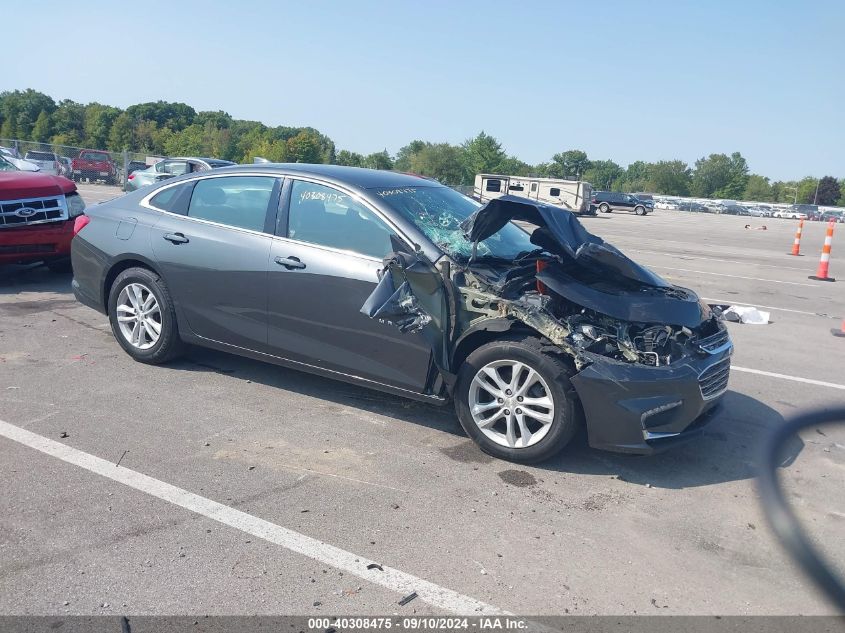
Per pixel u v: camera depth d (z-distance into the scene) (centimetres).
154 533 336
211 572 308
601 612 293
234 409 497
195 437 448
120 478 389
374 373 468
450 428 482
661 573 324
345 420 487
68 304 785
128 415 477
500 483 405
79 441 433
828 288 1301
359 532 345
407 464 424
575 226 467
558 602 298
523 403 421
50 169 3284
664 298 435
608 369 398
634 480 418
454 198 546
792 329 888
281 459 422
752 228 3822
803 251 2188
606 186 14238
